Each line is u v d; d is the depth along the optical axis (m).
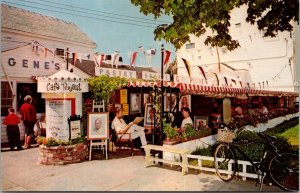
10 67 12.95
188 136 9.61
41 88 8.91
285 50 26.91
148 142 11.09
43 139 8.92
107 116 9.52
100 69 15.04
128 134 9.92
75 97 9.23
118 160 9.23
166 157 8.62
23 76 13.47
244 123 14.35
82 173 7.88
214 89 12.07
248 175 6.88
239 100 20.31
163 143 8.76
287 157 6.16
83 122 9.77
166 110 12.04
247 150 7.58
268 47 27.80
